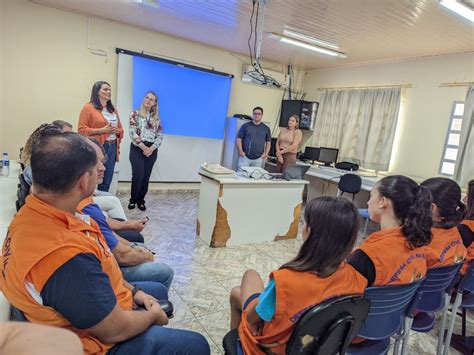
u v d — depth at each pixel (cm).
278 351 107
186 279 267
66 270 86
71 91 462
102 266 106
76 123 472
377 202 142
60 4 418
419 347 211
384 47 440
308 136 657
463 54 421
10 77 423
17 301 90
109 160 349
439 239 152
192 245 338
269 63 623
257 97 626
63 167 91
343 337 105
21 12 414
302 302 98
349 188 450
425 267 136
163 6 377
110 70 482
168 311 136
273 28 411
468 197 192
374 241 130
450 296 185
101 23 463
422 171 468
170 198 520
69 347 48
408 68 484
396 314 132
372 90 530
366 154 531
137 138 410
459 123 428
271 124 654
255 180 343
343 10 325
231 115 603
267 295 102
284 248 359
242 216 345
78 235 95
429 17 317
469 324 243
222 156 602
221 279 273
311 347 101
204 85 552
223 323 214
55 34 438
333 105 597
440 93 447
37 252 87
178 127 544
